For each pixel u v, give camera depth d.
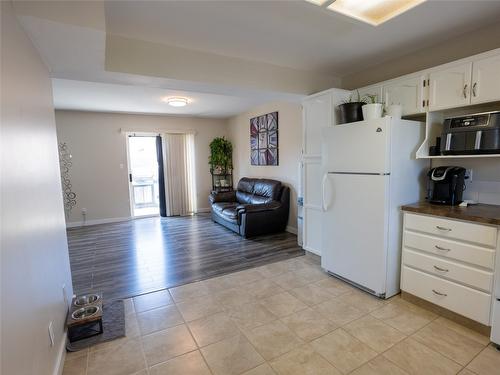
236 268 3.38
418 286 2.41
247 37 2.47
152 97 4.56
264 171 5.65
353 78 3.49
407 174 2.57
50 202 1.84
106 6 1.93
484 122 2.11
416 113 2.59
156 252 4.05
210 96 4.59
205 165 7.16
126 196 6.24
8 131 1.16
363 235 2.64
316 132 3.33
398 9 1.85
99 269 3.44
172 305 2.54
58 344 1.78
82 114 5.72
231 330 2.16
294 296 2.67
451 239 2.15
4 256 1.05
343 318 2.29
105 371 1.76
